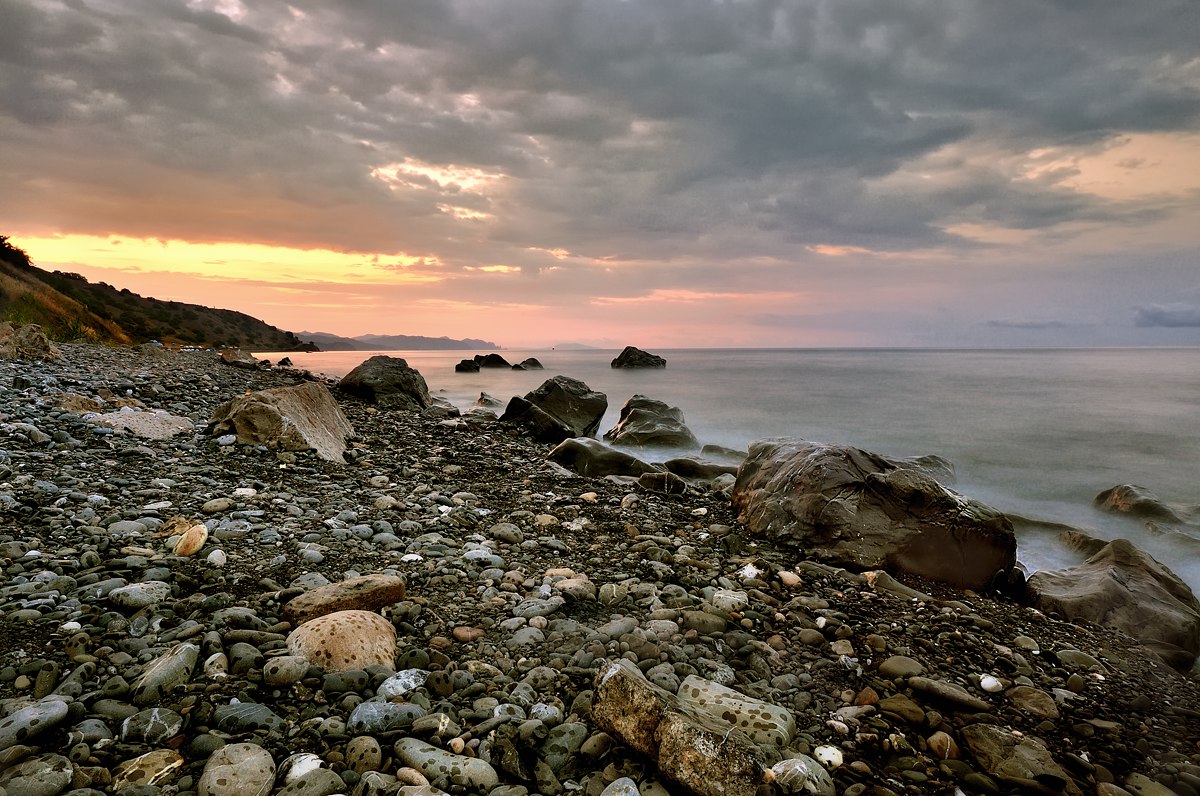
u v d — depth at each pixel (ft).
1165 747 13.33
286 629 14.17
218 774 9.23
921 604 20.18
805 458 28.12
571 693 12.94
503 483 34.55
